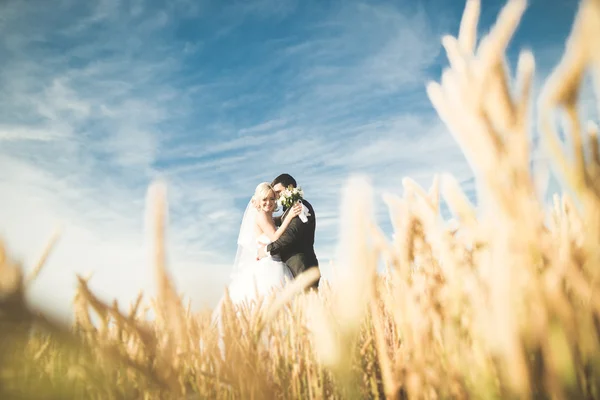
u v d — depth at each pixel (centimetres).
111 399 52
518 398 37
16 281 24
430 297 56
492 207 36
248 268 412
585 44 26
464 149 35
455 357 51
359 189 36
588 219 36
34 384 41
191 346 73
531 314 38
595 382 39
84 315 46
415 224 55
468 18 34
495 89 33
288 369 91
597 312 40
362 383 74
